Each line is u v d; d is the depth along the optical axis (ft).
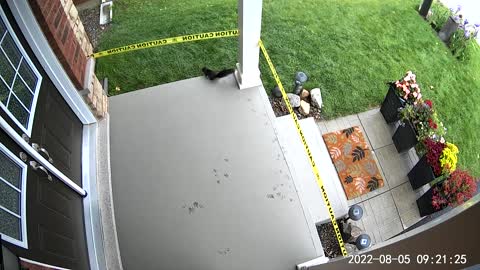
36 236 7.08
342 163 13.17
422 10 17.72
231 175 10.66
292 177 10.71
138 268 9.27
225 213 10.07
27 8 7.24
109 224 9.58
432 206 11.93
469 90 16.14
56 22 8.45
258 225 9.95
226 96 12.08
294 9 16.92
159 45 14.52
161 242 9.61
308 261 9.50
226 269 9.36
